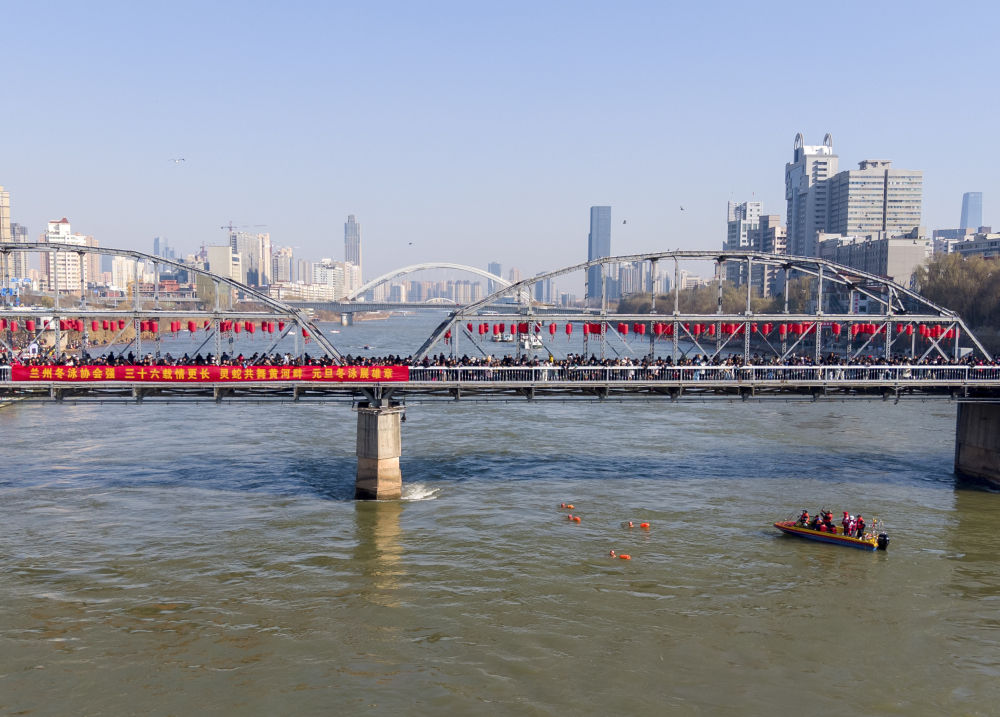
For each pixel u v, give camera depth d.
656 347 168.75
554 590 40.16
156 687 30.72
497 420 90.00
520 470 64.69
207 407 98.44
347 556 44.38
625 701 30.09
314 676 31.69
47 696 29.95
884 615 37.72
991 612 38.22
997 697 30.73
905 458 70.88
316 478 61.28
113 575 41.28
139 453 69.56
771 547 46.72
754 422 90.50
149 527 48.81
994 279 146.25
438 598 39.00
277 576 41.44
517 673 32.09
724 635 35.56
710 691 30.89
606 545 46.69
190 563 43.06
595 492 58.03
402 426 85.06
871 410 101.31
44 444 73.25
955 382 57.75
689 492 58.31
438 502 55.00
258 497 55.75
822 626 36.53
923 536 48.91
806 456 71.19
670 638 35.22
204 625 35.84
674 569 43.09
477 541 47.06
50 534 47.28
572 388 58.59
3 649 33.41
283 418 90.38
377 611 37.47
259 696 30.19
